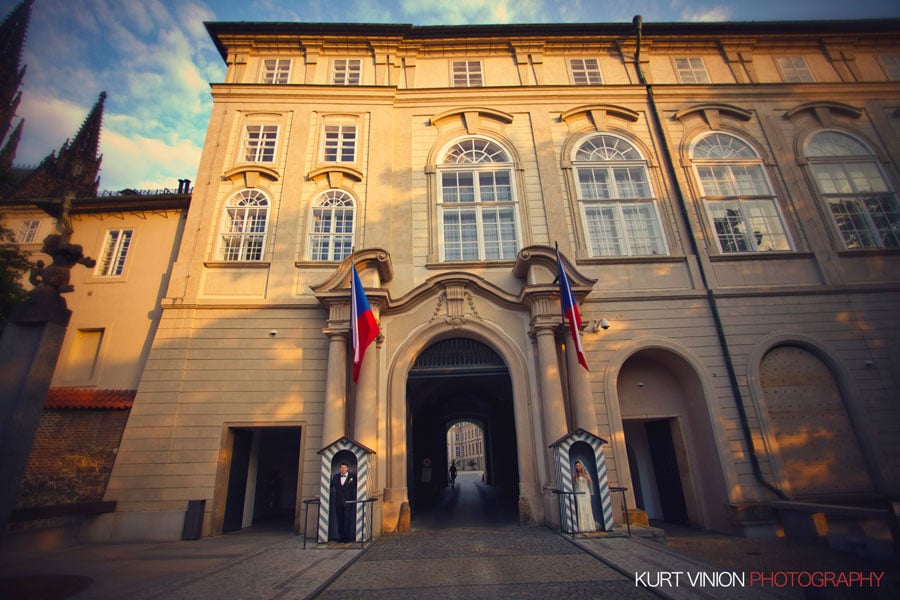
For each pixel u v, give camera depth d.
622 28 16.12
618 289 12.42
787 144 14.64
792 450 11.08
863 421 11.16
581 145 14.55
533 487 10.52
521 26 15.87
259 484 13.76
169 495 10.23
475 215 13.56
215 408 10.99
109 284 13.30
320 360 11.49
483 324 11.73
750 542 9.34
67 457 10.59
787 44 16.58
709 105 15.01
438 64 15.99
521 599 5.40
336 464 9.29
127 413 11.10
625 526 9.69
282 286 12.24
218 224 13.07
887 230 13.57
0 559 7.89
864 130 15.04
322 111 14.65
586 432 9.28
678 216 13.46
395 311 11.85
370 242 12.90
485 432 29.25
